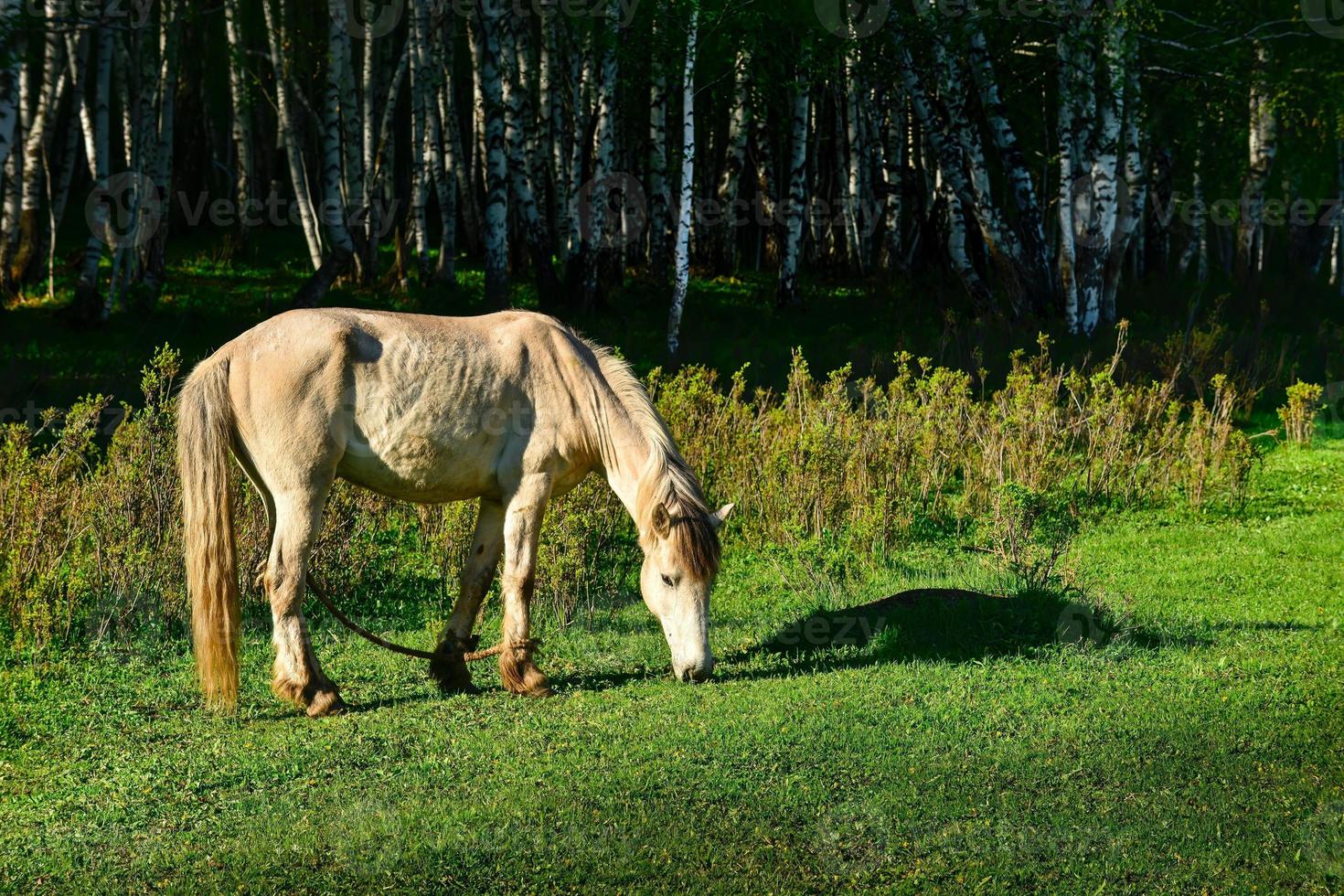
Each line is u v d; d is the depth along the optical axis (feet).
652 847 14.53
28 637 23.70
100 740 19.03
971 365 58.03
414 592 29.22
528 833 14.92
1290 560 31.55
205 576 19.76
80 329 63.77
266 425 20.17
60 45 74.69
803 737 18.26
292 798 16.46
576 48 84.84
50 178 74.38
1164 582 29.58
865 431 37.55
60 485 27.25
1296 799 15.83
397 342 20.77
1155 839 14.69
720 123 111.14
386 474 21.03
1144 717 19.12
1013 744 17.94
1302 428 47.85
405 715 20.16
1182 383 54.19
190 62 102.58
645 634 26.08
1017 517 30.35
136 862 14.39
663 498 21.36
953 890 13.51
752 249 116.47
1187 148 99.04
